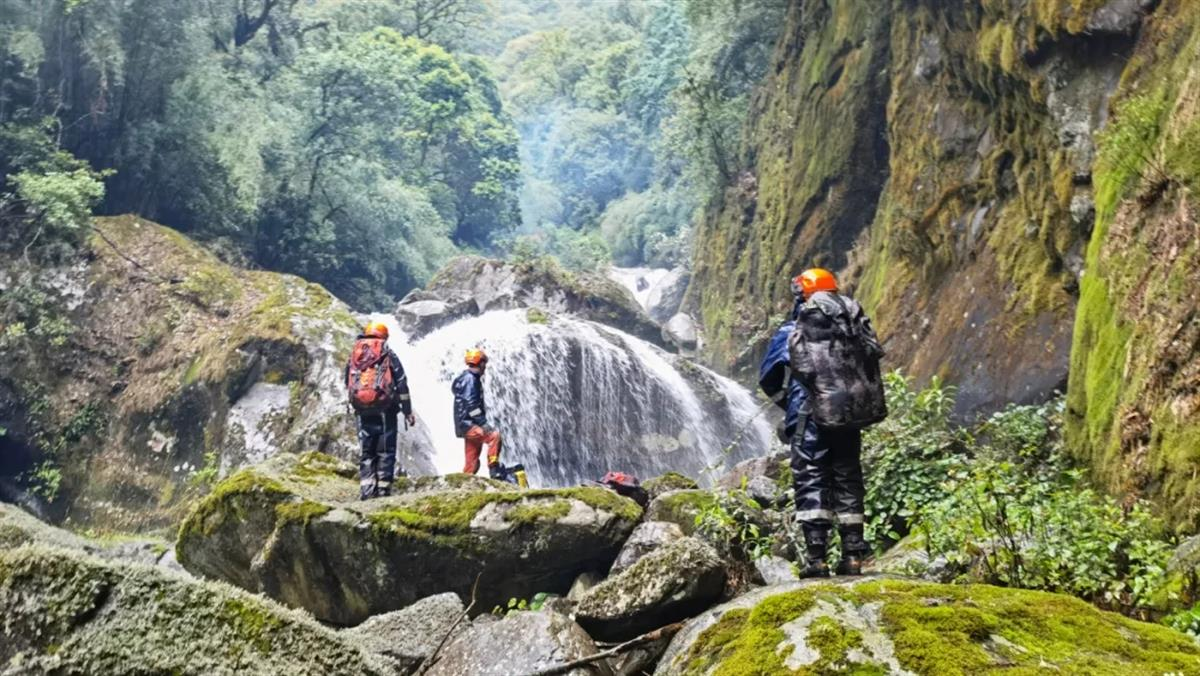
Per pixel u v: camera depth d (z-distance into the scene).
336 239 29.45
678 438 19.19
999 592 3.69
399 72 33.97
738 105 26.19
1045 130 11.62
